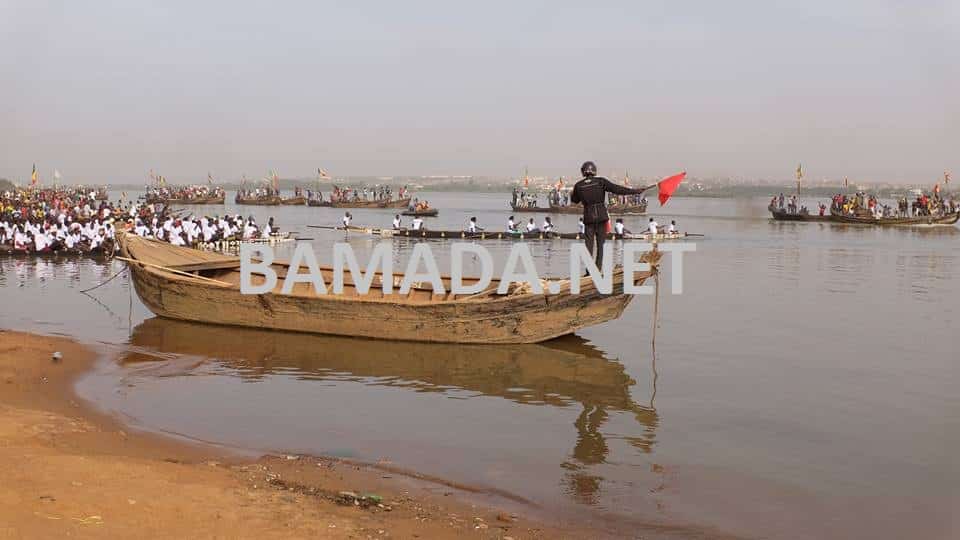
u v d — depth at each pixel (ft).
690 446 34.86
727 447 34.76
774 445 35.06
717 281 97.04
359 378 46.42
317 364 49.49
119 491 24.91
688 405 41.60
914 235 186.80
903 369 49.93
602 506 27.76
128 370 46.70
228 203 432.66
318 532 23.03
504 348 54.75
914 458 33.42
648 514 27.14
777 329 63.77
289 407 40.09
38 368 44.86
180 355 51.19
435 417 38.86
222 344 54.85
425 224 246.88
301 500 26.11
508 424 37.91
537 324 54.90
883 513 27.63
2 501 22.63
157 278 61.98
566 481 30.27
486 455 33.27
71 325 60.85
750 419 39.04
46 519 21.57
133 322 62.49
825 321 67.67
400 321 55.67
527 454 33.47
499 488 29.32
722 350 55.62
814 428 37.65
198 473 28.43
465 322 54.70
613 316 55.26
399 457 32.76
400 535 23.53
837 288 89.97
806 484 30.37
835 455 33.81
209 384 44.29
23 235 113.09
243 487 27.09
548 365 50.67
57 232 114.21
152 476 27.12
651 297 82.94
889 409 40.96
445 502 27.45
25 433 31.86
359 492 27.91
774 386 45.60
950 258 126.52
